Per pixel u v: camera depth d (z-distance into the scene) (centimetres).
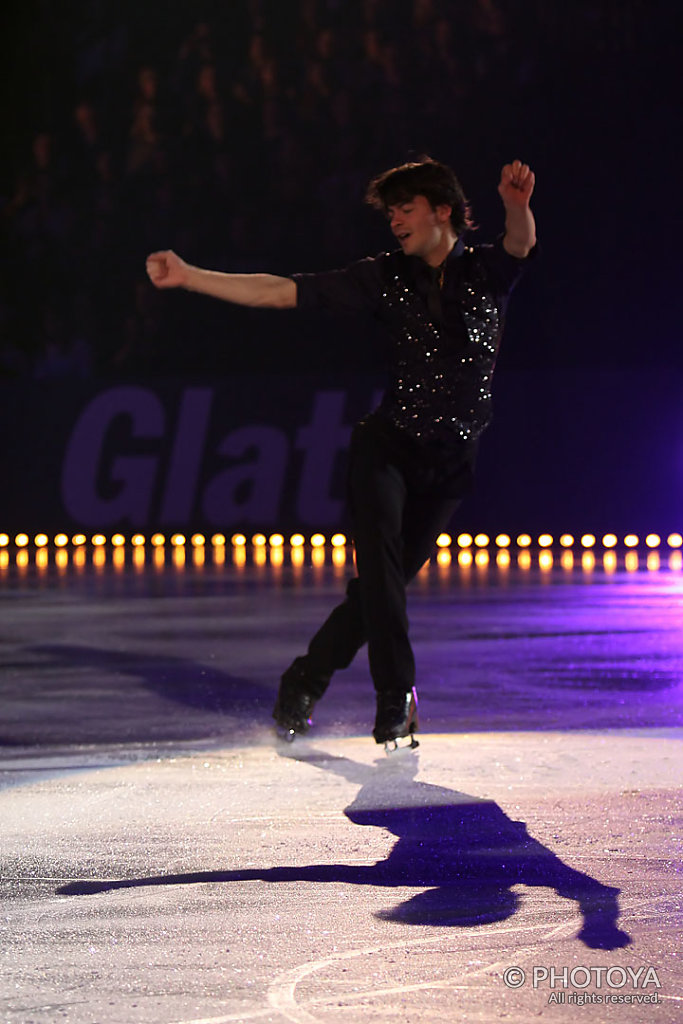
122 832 959
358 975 659
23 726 1405
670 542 4516
